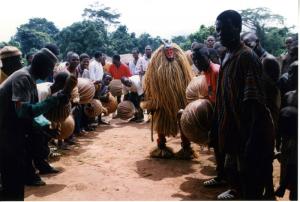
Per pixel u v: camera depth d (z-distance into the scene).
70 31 20.92
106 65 13.75
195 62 5.85
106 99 11.37
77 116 9.51
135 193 5.74
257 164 4.17
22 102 4.07
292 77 4.52
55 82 5.32
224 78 4.38
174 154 7.64
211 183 5.94
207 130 5.73
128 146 8.72
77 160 7.54
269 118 4.17
